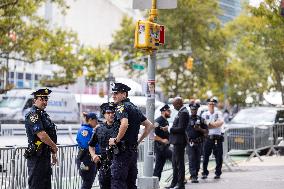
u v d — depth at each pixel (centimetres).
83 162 1694
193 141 2305
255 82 9488
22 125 4116
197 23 8400
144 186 1973
